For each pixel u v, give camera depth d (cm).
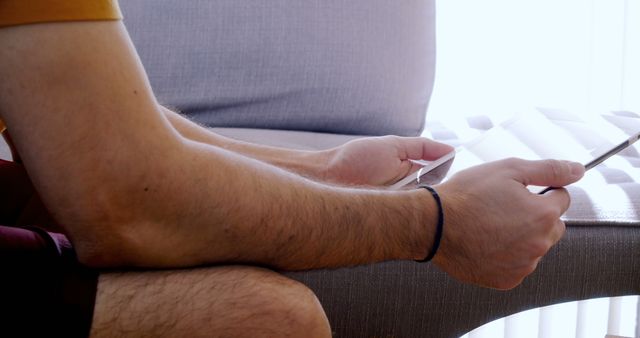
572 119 147
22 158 110
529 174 125
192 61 187
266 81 186
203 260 114
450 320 148
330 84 186
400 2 190
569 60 255
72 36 108
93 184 109
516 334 175
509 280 124
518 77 253
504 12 251
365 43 187
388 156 148
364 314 146
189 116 189
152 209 111
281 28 185
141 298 111
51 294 110
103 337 110
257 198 114
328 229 117
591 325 173
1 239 110
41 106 108
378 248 120
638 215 148
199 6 187
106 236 111
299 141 179
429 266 146
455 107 254
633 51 257
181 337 111
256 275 113
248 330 111
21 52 107
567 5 252
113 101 109
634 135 131
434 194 122
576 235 147
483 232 122
